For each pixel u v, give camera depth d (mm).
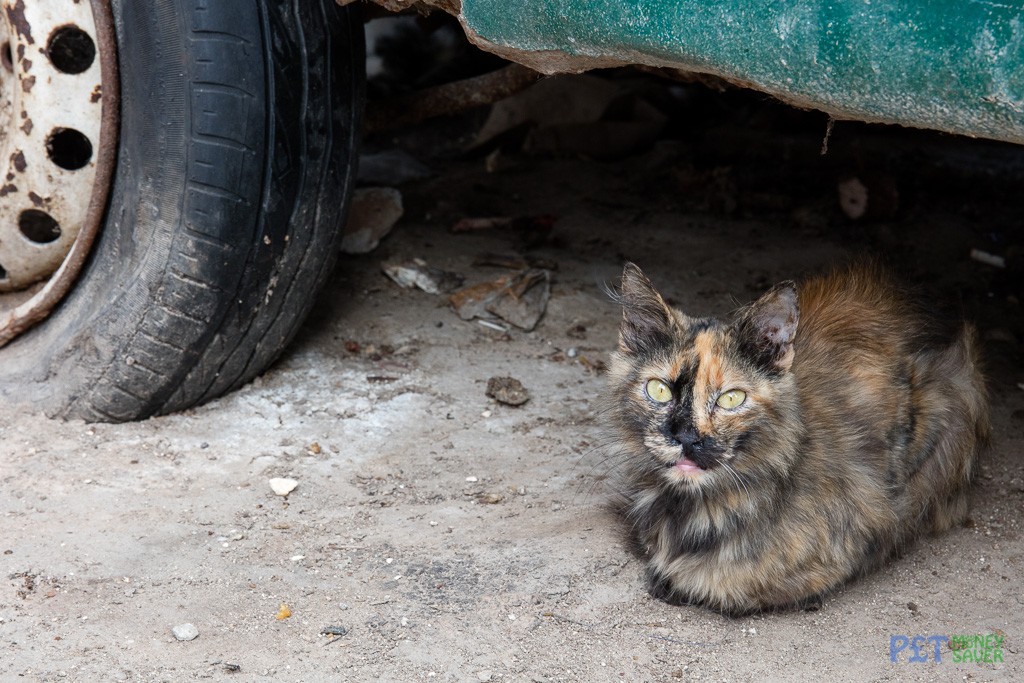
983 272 2008
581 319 1873
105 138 1624
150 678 1422
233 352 1674
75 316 1660
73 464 1612
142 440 1649
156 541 1536
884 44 1377
